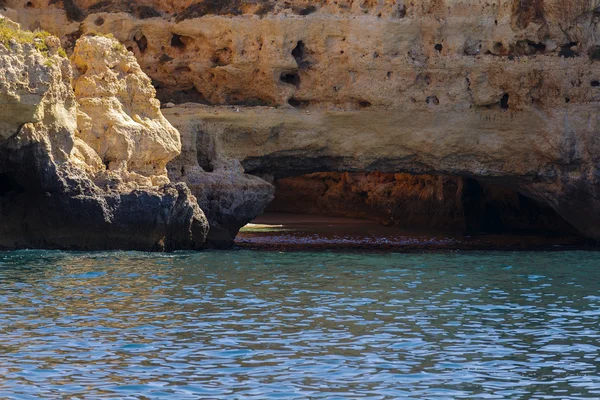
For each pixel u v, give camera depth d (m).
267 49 76.38
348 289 49.25
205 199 72.00
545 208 87.38
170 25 78.81
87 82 66.69
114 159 65.81
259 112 75.94
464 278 54.50
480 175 78.69
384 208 98.56
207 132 74.50
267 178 78.44
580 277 55.34
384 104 76.88
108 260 58.19
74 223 61.72
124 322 39.31
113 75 67.75
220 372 32.00
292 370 32.38
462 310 43.44
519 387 30.91
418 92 77.19
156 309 42.28
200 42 78.62
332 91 77.50
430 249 73.38
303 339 36.78
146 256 61.31
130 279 50.75
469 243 78.94
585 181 76.69
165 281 50.50
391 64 76.44
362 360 33.81
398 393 30.08
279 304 44.19
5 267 53.94
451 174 79.81
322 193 107.19
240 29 77.00
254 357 33.94
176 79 79.75
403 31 76.62
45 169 60.62
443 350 35.44
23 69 58.44
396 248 74.06
